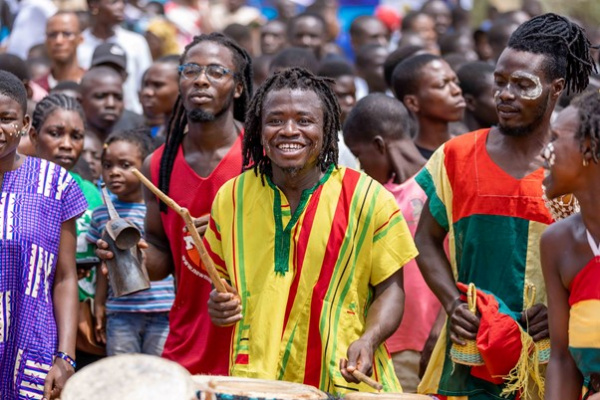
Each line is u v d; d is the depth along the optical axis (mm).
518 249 11445
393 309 10797
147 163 13180
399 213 10930
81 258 14383
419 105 15992
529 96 11273
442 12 30500
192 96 12734
